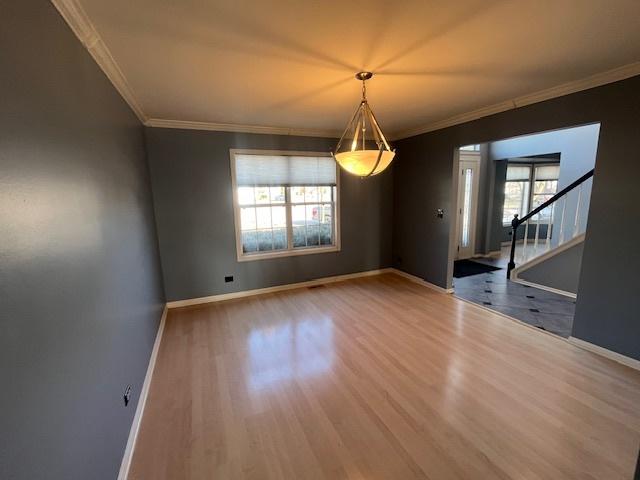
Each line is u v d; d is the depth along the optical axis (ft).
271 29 5.75
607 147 8.27
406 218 16.62
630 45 6.55
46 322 3.34
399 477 5.28
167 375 8.35
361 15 5.34
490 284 15.65
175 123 12.34
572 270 13.62
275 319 11.85
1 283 2.63
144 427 6.53
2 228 2.69
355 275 17.22
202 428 6.47
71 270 4.08
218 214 13.61
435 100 10.34
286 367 8.62
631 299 8.09
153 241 11.40
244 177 13.94
